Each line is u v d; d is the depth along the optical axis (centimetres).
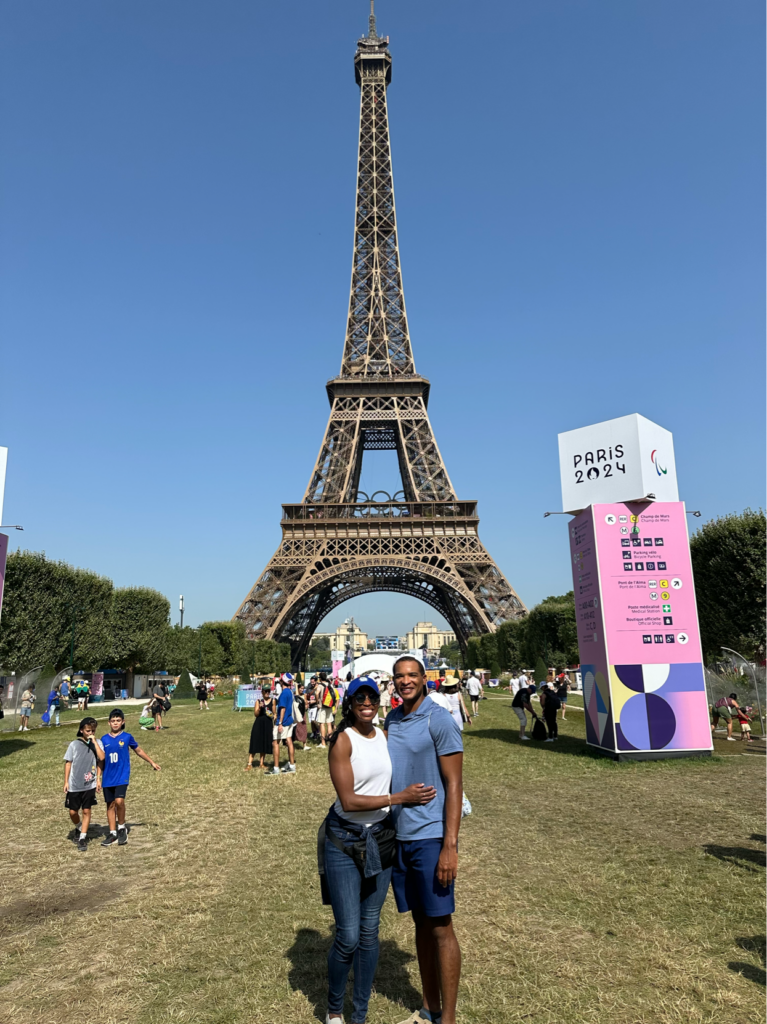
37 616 5384
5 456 2706
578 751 2644
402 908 686
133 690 8331
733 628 4644
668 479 2662
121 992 800
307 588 8756
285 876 1221
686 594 2516
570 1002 751
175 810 1797
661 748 2398
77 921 1020
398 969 855
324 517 9612
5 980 835
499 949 890
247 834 1530
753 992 758
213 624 8819
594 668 2586
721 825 1464
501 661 8519
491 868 1219
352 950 687
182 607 9162
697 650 2469
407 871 681
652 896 1053
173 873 1255
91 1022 734
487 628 8600
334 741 710
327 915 1032
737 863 1194
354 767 694
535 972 824
